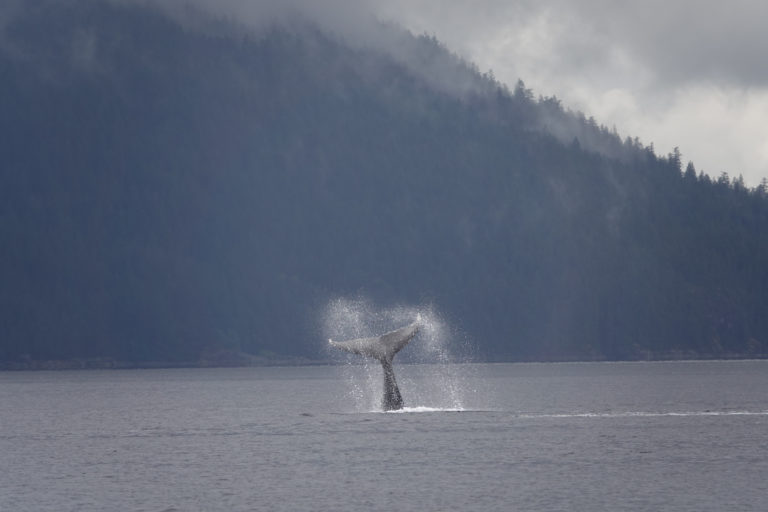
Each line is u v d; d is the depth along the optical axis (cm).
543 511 17638
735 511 17525
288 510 17962
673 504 18050
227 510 18000
